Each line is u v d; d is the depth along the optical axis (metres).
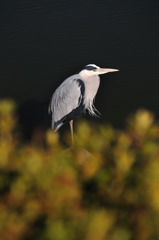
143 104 15.35
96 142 3.54
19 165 3.58
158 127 3.54
